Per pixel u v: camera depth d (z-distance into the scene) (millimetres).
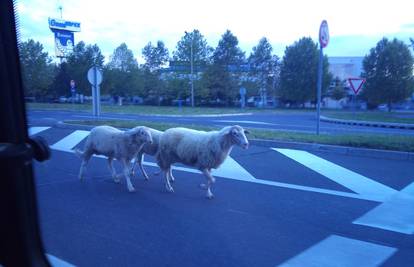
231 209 5785
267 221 5262
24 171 2268
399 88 50438
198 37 47344
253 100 59875
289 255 4172
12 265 2385
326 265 3939
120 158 6988
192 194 6641
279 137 12422
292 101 59469
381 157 9984
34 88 48125
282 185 7211
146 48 51500
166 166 7035
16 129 2162
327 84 55125
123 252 4191
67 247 4301
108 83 52625
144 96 55219
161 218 5340
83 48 52312
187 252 4215
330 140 11531
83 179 7676
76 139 13219
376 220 5316
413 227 5051
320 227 5039
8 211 2295
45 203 5977
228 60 49719
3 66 2090
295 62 54438
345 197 6426
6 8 2080
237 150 11008
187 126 16359
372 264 3973
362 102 62969
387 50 50219
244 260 4035
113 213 5539
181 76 48094
